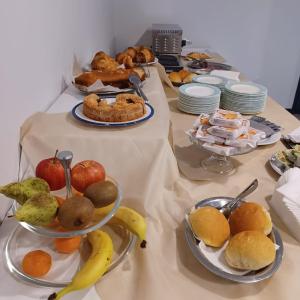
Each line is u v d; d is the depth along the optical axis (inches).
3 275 19.9
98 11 66.9
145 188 27.6
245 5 92.4
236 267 20.8
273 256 20.5
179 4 92.0
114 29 94.1
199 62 72.7
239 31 96.3
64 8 42.1
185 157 35.9
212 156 35.9
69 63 45.6
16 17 27.2
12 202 25.7
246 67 102.3
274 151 37.4
